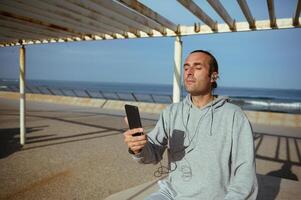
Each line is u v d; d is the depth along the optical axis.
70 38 6.68
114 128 11.53
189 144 2.25
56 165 6.27
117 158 6.95
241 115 2.19
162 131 2.47
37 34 6.19
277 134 11.60
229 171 2.15
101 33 6.07
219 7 3.94
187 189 2.19
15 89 30.27
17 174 5.59
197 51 2.34
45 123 12.37
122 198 4.22
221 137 2.15
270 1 3.66
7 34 6.17
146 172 5.89
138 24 5.13
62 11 4.45
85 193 4.68
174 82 5.45
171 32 5.38
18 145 8.09
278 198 4.04
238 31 4.95
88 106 21.17
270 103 19.06
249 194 1.92
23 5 4.08
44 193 4.64
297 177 5.93
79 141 8.87
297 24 4.56
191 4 3.84
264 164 6.97
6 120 13.12
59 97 23.59
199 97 2.37
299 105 18.30
